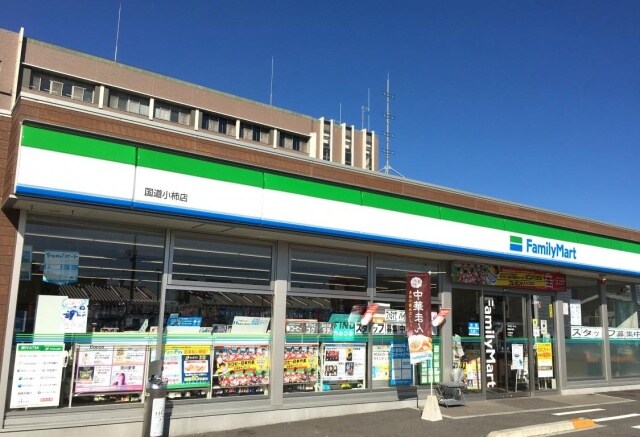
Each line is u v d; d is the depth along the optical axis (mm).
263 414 9383
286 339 10039
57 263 7984
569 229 14375
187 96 50094
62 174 7242
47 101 7645
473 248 11930
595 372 15539
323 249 10750
